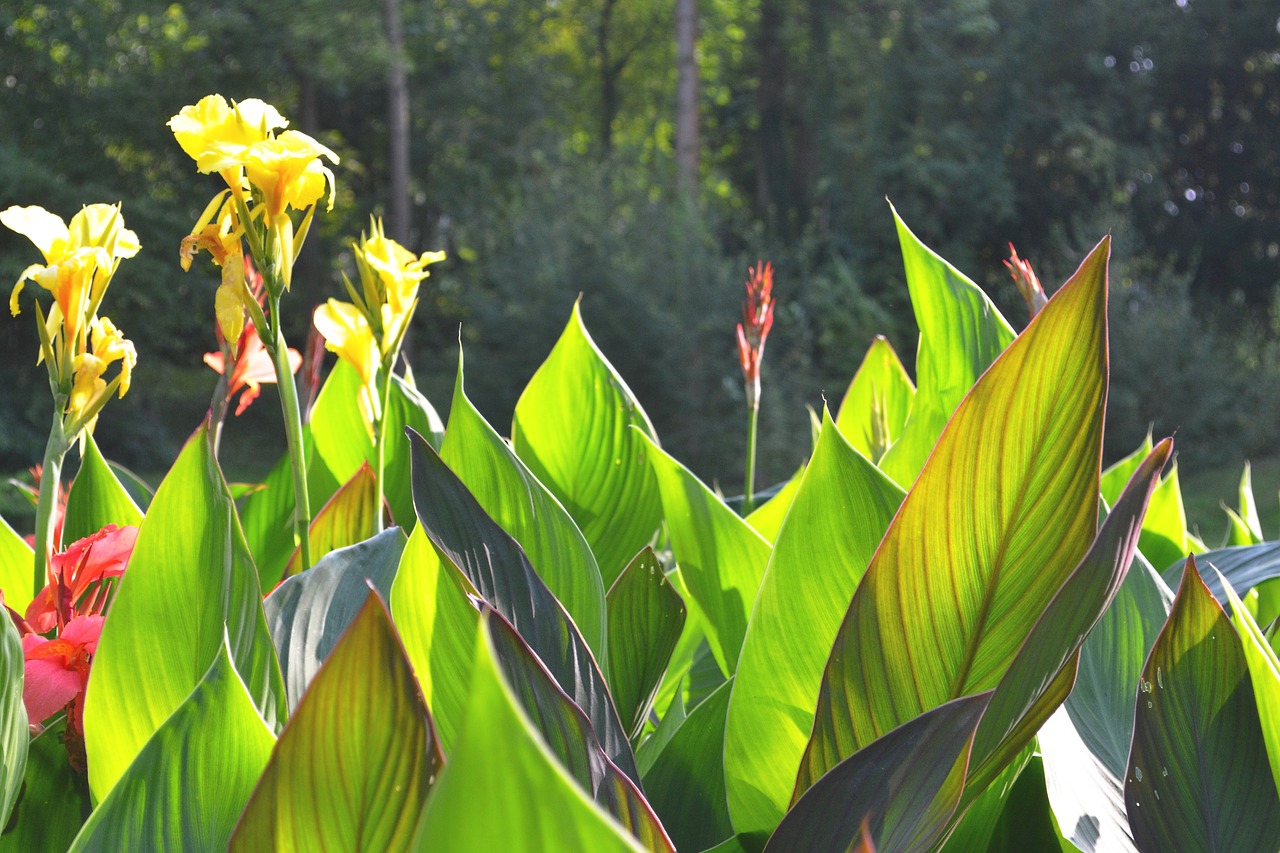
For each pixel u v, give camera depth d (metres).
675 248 16.30
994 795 1.89
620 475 2.58
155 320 19.08
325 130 25.25
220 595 1.80
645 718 2.14
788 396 15.73
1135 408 17.34
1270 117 24.03
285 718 1.81
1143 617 2.13
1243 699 1.90
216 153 1.83
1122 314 17.95
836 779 1.68
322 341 2.46
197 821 1.68
